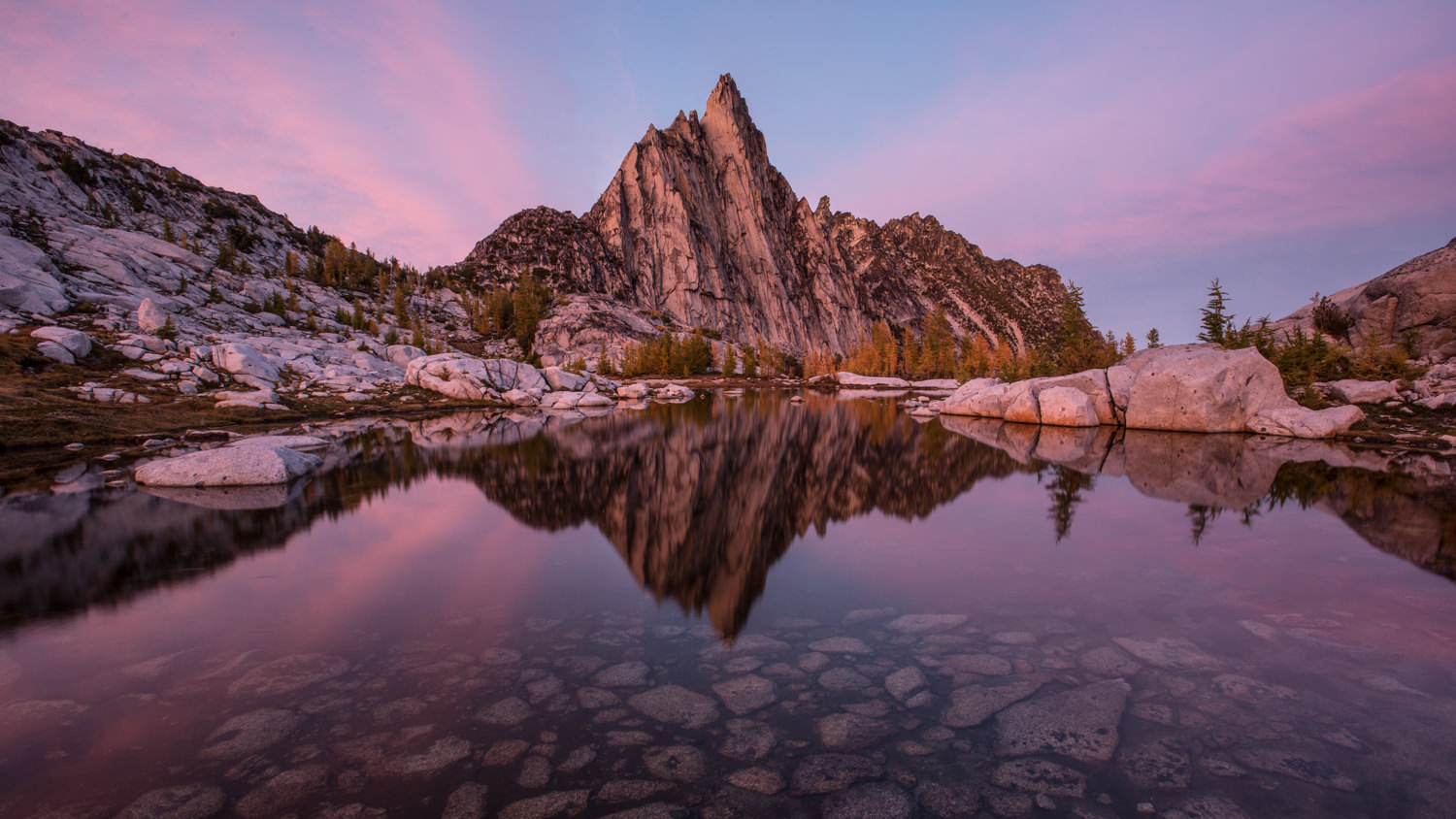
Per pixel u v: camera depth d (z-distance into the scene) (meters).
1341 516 12.31
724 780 4.22
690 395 74.88
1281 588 8.06
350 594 8.09
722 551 10.30
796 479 18.02
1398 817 3.76
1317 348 37.66
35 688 5.45
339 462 20.88
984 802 3.96
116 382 33.25
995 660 6.08
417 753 4.52
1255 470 18.16
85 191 139.62
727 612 7.46
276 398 37.31
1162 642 6.42
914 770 4.33
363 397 45.84
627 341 149.62
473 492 15.77
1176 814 3.81
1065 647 6.34
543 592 8.23
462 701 5.29
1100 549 10.16
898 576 8.84
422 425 35.03
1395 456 20.66
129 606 7.55
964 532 11.52
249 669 5.88
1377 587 8.06
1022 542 10.68
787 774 4.29
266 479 16.50
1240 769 4.28
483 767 4.36
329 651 6.29
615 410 50.34
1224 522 11.98
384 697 5.34
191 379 37.06
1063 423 32.97
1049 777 4.22
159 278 81.38
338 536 11.20
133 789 4.06
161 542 10.62
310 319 91.56
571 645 6.48
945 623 7.06
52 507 13.45
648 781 4.20
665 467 20.59
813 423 37.69
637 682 5.66
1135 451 22.73
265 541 10.80
